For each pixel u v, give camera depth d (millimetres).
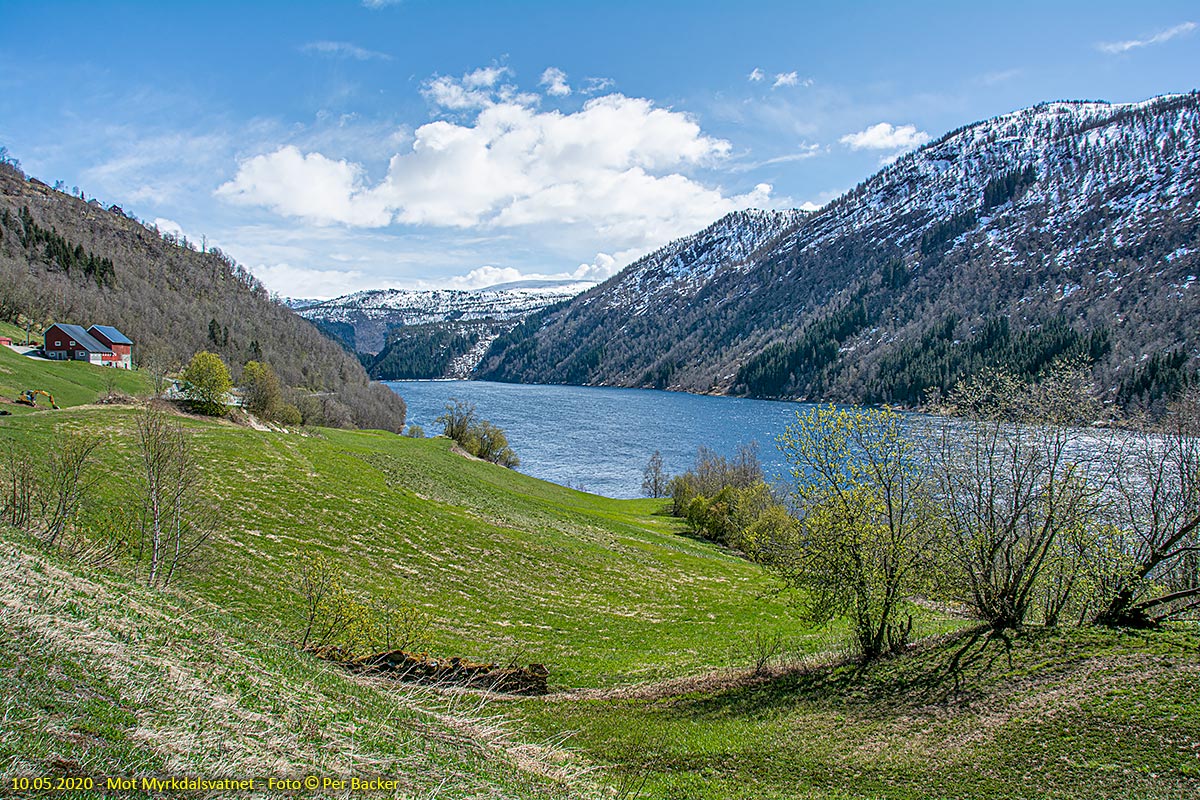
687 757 17781
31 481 24141
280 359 158250
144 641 11219
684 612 40375
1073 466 23406
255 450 49406
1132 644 20391
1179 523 25438
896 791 15320
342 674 16125
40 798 5777
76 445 28469
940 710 19000
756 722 20156
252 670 12422
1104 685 18141
